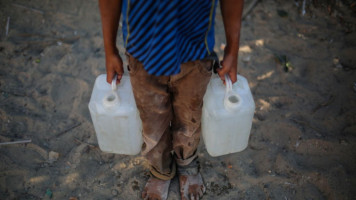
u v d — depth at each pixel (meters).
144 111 1.67
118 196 2.22
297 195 2.21
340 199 2.16
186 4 1.30
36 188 2.22
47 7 3.30
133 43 1.40
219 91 1.81
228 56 1.60
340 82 2.81
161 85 1.56
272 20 3.30
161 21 1.28
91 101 1.83
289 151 2.41
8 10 3.24
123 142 1.97
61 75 2.81
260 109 2.64
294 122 2.55
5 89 2.70
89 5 3.35
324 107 2.65
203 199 2.21
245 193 2.23
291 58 2.99
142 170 2.33
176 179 2.28
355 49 3.03
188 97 1.65
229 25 1.51
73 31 3.14
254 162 2.36
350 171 2.28
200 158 2.39
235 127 1.85
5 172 2.26
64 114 2.59
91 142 2.45
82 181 2.27
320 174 2.26
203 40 1.48
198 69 1.53
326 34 3.18
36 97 2.67
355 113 2.59
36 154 2.37
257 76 2.86
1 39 3.03
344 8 3.38
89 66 2.89
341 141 2.44
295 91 2.76
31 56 2.94
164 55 1.35
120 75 1.70
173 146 1.98
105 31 1.51
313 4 3.41
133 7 1.30
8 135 2.45
